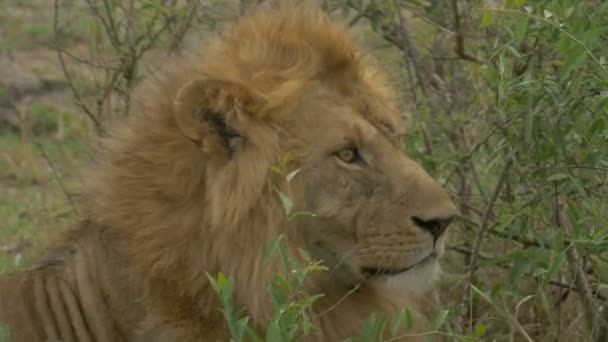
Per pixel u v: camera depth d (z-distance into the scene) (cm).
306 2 1014
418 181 909
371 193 911
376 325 916
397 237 905
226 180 906
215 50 966
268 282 902
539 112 969
